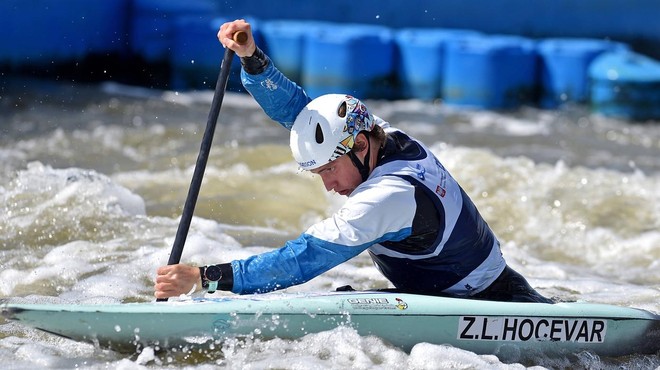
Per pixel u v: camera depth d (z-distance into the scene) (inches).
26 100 1642.5
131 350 533.3
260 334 536.7
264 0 2039.9
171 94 1811.0
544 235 997.2
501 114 1815.9
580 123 1760.6
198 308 527.2
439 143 1454.2
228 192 1048.8
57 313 510.6
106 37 1824.6
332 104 519.5
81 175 971.9
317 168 525.0
